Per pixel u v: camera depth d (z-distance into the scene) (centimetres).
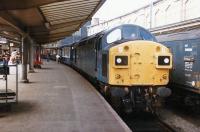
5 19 1429
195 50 1294
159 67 1216
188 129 1147
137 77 1212
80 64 2720
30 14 1557
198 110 1398
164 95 1204
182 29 1597
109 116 1048
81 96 1498
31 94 1556
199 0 2352
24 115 1052
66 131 851
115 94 1195
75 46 3378
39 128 878
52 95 1524
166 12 3025
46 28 2208
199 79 1255
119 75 1209
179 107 1602
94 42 1725
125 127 900
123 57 1202
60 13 1864
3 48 3984
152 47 1223
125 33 1399
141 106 1222
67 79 2408
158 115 1338
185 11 2597
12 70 3403
